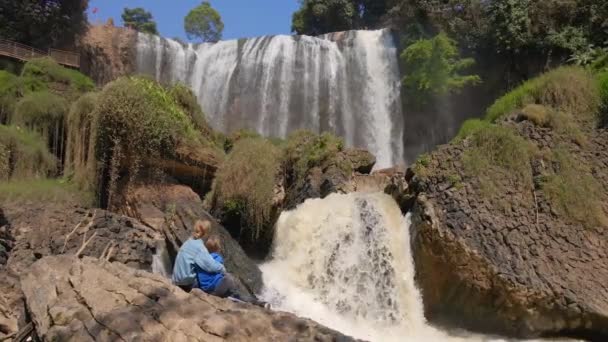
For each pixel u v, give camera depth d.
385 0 39.31
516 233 11.70
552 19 21.62
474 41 24.42
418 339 10.91
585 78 15.01
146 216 12.70
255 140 14.74
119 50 26.22
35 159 14.08
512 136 13.02
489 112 16.39
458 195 12.14
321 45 27.70
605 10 20.52
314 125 26.52
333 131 26.69
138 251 11.23
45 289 7.09
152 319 5.67
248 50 27.64
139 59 26.59
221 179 13.67
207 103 27.11
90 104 14.12
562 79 14.95
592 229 12.07
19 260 10.27
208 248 7.59
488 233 11.57
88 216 11.67
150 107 13.74
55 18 24.36
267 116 26.45
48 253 10.52
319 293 12.62
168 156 13.84
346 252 12.89
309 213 13.92
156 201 13.17
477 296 11.23
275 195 13.86
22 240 10.67
